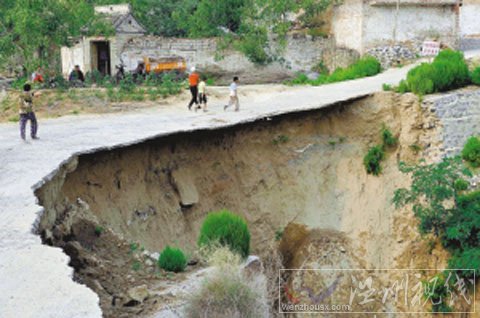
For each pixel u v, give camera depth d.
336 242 20.39
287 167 20.97
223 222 13.09
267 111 20.95
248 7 33.38
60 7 27.44
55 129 19.23
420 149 21.56
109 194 16.03
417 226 19.53
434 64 23.09
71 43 30.09
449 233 17.95
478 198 18.95
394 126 21.77
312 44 33.62
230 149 20.05
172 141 18.33
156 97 25.47
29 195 11.30
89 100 24.62
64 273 8.20
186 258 13.02
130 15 31.70
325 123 21.78
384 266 19.77
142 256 12.52
